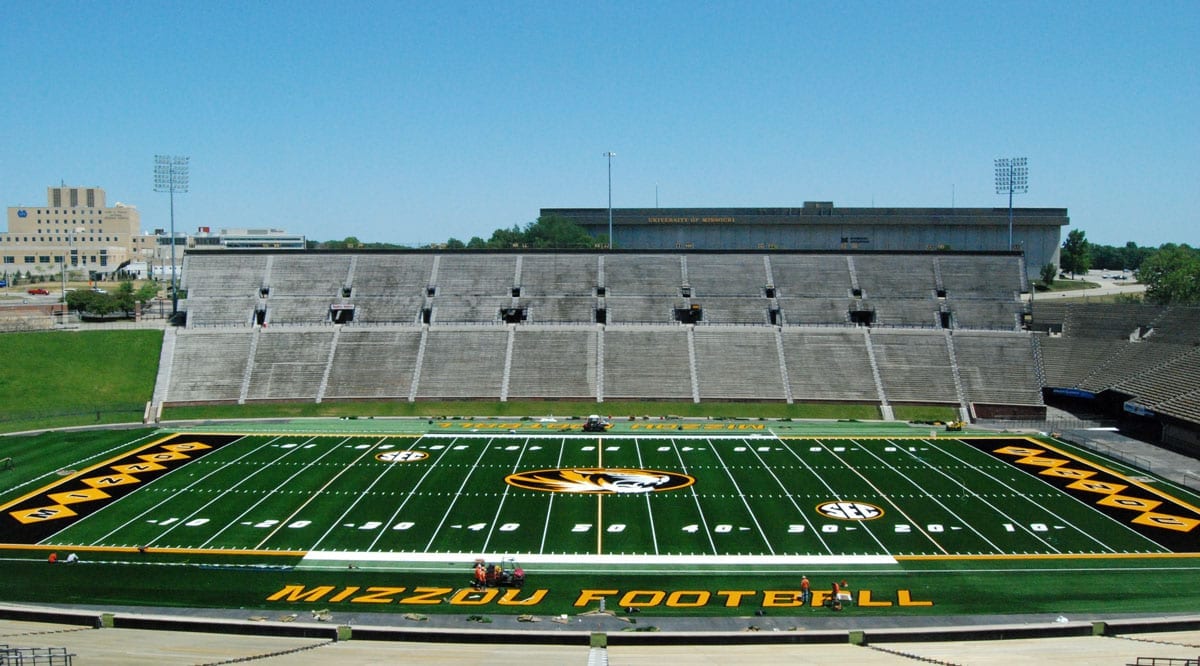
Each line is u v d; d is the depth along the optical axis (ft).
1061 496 223.51
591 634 136.67
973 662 119.24
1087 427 316.60
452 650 130.72
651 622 147.54
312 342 368.89
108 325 389.19
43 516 204.95
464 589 163.02
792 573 171.83
